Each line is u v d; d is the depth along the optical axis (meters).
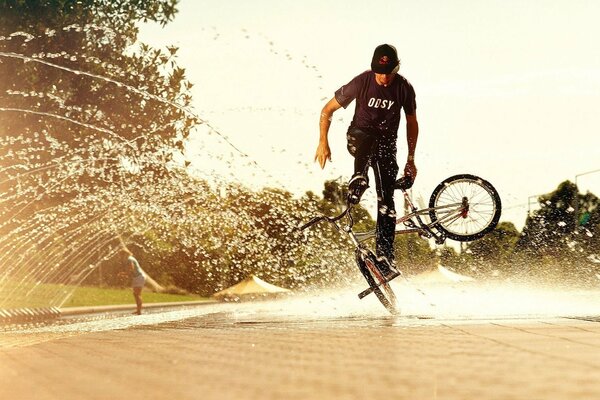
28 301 27.33
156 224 30.53
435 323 8.95
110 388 4.63
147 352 6.84
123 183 28.42
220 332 8.91
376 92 10.98
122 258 44.50
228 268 40.66
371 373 4.93
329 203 13.20
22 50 34.12
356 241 11.16
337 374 4.93
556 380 4.43
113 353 6.86
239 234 21.94
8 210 30.81
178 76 36.00
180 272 45.16
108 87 35.31
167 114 35.66
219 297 36.62
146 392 4.41
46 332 11.35
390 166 11.12
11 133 33.50
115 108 35.41
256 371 5.21
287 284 36.53
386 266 11.00
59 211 29.95
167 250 43.50
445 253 16.56
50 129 33.75
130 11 36.19
